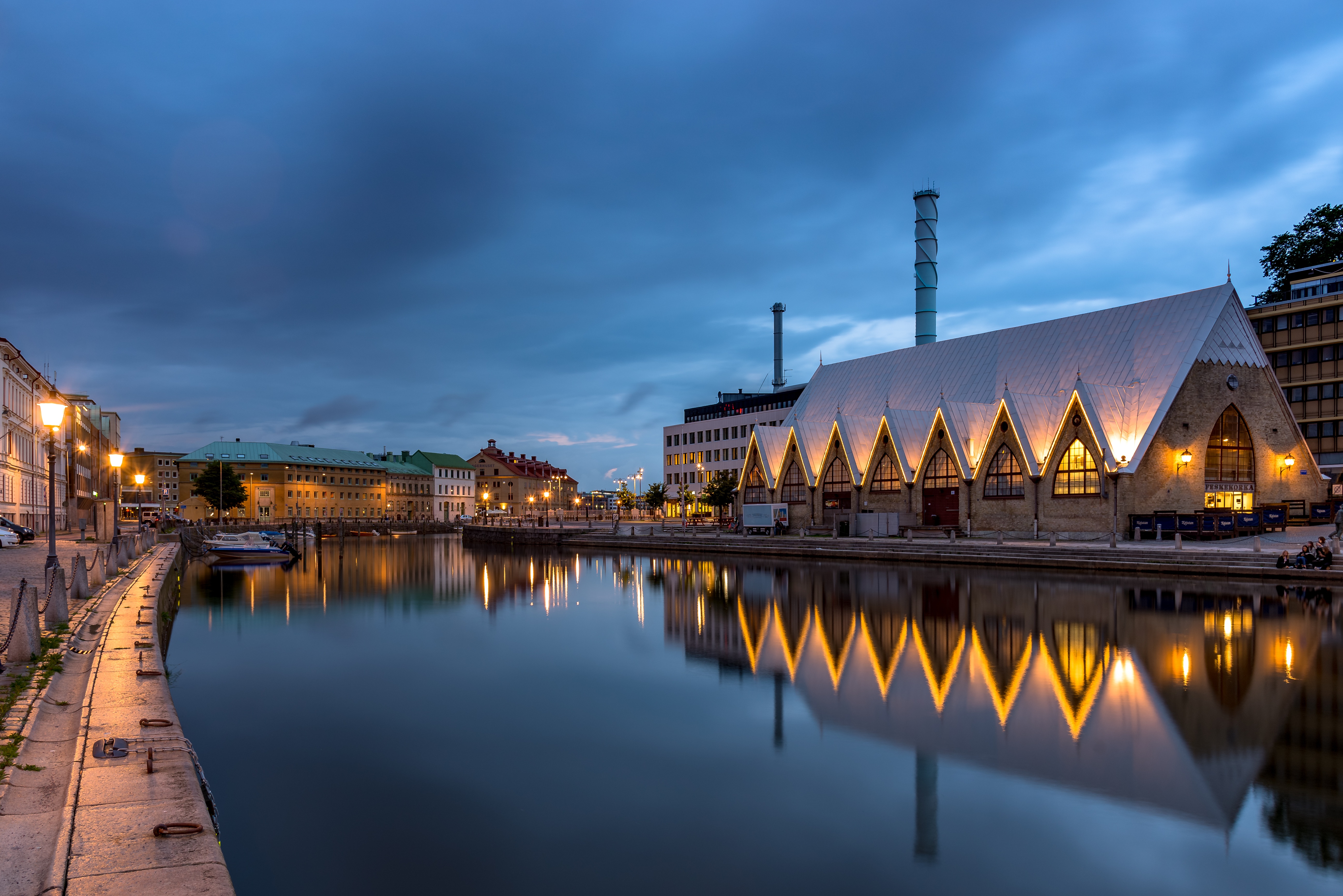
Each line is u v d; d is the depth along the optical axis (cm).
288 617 3672
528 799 1327
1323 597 3459
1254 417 6412
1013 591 3881
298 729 1745
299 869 1081
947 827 1182
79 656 1719
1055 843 1127
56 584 2066
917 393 8588
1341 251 8269
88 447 11606
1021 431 6562
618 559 7362
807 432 8706
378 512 19425
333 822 1239
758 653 2508
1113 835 1148
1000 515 6731
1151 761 1431
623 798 1321
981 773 1396
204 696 2066
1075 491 6222
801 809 1263
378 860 1111
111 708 1318
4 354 7112
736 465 13525
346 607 4050
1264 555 4272
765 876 1048
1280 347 7694
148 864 764
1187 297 6675
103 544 5816
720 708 1864
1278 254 8869
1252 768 1385
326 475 18275
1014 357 7844
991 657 2311
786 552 6656
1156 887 997
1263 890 987
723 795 1330
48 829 855
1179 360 6241
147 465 18162
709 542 7575
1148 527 5644
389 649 2750
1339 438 7481
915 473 7481
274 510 17212
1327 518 5984
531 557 8194
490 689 2108
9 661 1563
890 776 1392
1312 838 1127
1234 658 2219
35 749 1101
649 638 2861
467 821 1242
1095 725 1641
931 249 10475
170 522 11769
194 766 1085
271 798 1339
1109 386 6606
